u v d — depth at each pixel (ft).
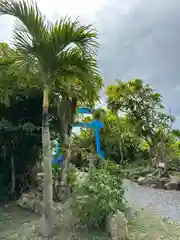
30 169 22.27
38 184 21.13
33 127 19.36
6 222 14.75
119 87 49.70
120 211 14.34
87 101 20.66
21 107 21.43
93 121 38.81
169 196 25.64
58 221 14.07
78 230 13.26
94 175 14.97
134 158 48.49
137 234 13.41
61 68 13.25
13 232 13.17
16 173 21.50
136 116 48.70
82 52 12.90
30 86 19.33
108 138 47.42
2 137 19.81
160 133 42.55
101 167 17.38
